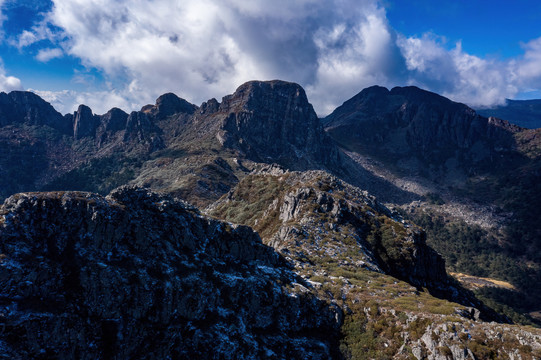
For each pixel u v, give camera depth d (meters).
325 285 56.66
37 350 29.50
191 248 47.16
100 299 34.44
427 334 40.53
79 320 32.56
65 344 31.12
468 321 41.00
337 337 46.81
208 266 45.84
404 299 52.47
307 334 46.12
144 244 41.44
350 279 61.41
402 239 91.38
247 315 43.72
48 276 33.09
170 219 47.47
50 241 36.31
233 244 52.31
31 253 33.94
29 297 31.41
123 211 41.28
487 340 37.06
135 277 37.09
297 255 71.38
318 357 42.94
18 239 34.38
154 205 47.66
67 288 33.69
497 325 39.25
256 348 40.12
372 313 48.91
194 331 38.59
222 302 43.16
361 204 106.00
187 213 50.66
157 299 37.47
